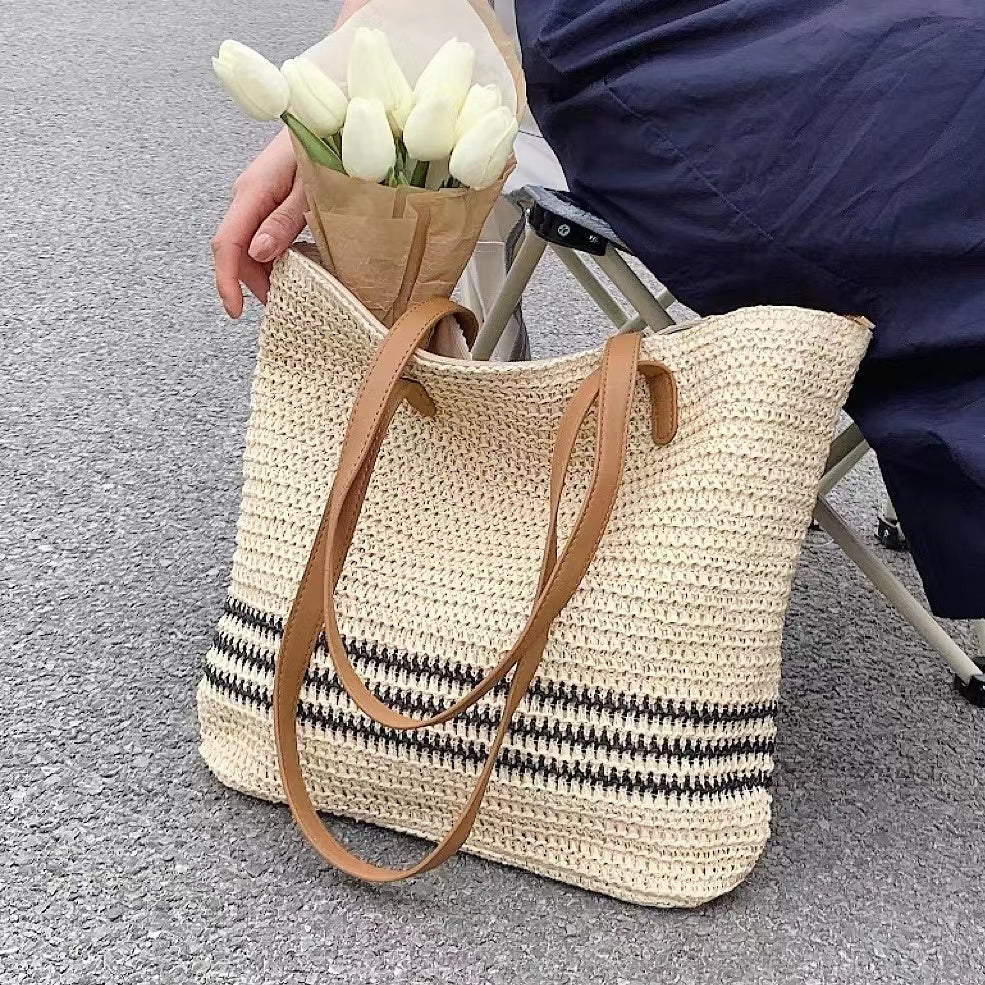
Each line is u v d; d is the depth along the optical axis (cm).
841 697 101
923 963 77
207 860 79
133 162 180
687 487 74
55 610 99
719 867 77
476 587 77
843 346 73
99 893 76
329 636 71
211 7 244
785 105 69
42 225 161
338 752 79
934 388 73
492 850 80
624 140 74
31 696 91
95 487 115
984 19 67
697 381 74
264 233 79
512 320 119
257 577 82
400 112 74
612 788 76
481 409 78
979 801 91
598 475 68
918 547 78
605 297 109
